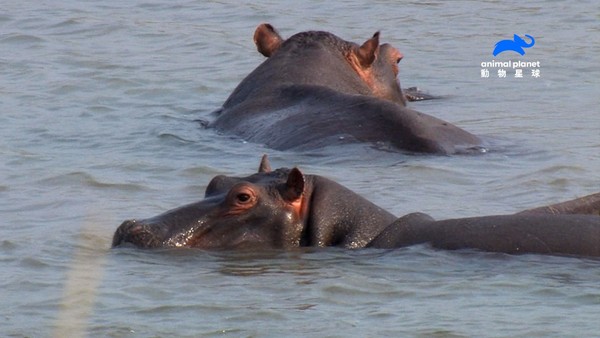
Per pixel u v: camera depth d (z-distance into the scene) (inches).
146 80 1738.4
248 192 940.0
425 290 818.2
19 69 1793.8
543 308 774.5
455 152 1282.0
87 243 944.9
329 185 960.9
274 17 2199.8
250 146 1331.2
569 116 1517.0
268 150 1310.3
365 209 949.8
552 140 1360.7
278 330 741.9
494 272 855.1
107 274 860.6
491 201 1090.1
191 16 2208.4
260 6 2284.7
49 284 832.9
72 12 2208.4
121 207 1074.7
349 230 938.7
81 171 1198.3
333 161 1245.7
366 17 2206.0
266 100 1430.9
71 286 536.1
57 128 1435.8
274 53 1521.9
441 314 765.9
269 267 880.3
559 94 1678.2
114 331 739.4
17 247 928.9
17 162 1253.7
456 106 1612.9
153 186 1157.1
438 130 1318.9
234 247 933.2
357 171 1203.9
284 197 947.3
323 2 2329.0
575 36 2046.0
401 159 1249.4
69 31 2074.3
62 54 1898.4
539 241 897.5
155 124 1465.3
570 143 1342.3
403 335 729.6
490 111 1567.4
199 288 827.4
